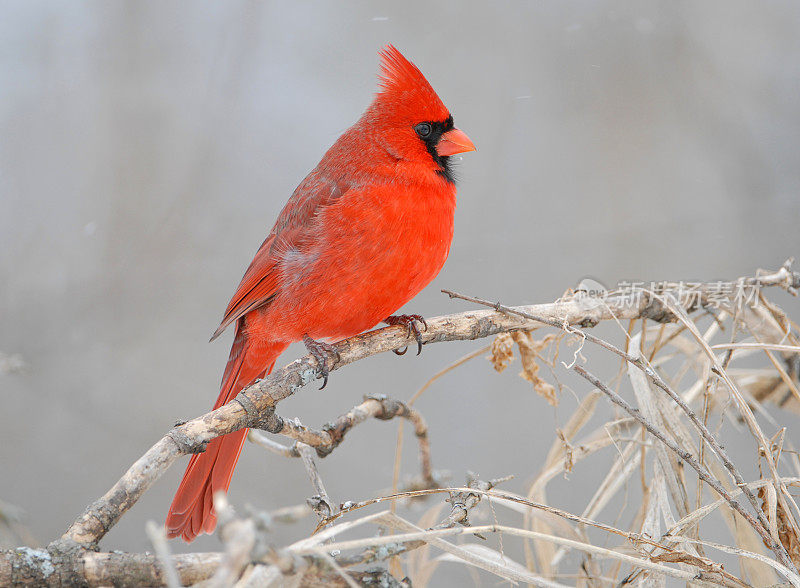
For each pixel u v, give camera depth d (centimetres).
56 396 952
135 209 1074
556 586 404
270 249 617
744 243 1028
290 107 1137
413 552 522
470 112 1138
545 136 1121
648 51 1127
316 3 1175
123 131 1111
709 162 1082
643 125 1103
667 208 1069
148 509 848
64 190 1084
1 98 1127
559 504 796
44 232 1061
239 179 1102
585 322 558
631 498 780
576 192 1095
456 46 1165
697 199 1068
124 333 1009
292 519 293
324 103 1142
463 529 382
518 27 1161
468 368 968
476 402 943
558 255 1052
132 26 1157
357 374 974
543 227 1082
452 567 718
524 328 554
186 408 961
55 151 1105
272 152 1113
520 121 1128
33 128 1114
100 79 1138
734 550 422
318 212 586
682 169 1086
